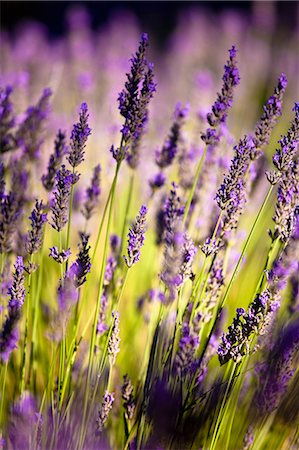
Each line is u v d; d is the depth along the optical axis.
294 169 0.80
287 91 2.00
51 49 2.37
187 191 0.95
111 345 0.81
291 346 0.80
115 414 0.88
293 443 0.84
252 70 2.30
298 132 0.79
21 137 0.90
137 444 0.82
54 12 4.34
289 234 0.80
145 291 0.97
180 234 0.79
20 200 0.87
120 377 0.91
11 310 0.77
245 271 1.00
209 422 0.84
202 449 0.83
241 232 0.93
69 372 0.84
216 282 0.83
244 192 0.81
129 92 0.81
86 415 0.83
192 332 0.80
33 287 0.89
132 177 0.91
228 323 0.94
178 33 2.92
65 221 0.80
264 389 0.81
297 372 0.84
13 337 0.78
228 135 0.95
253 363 0.86
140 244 0.80
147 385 0.82
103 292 0.87
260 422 0.83
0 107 0.88
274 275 0.78
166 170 0.99
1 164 0.84
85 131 0.80
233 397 0.83
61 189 0.80
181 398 0.81
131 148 0.91
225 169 0.93
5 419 0.85
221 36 2.61
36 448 0.81
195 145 1.00
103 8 4.37
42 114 0.90
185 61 2.38
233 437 0.86
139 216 0.80
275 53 2.56
